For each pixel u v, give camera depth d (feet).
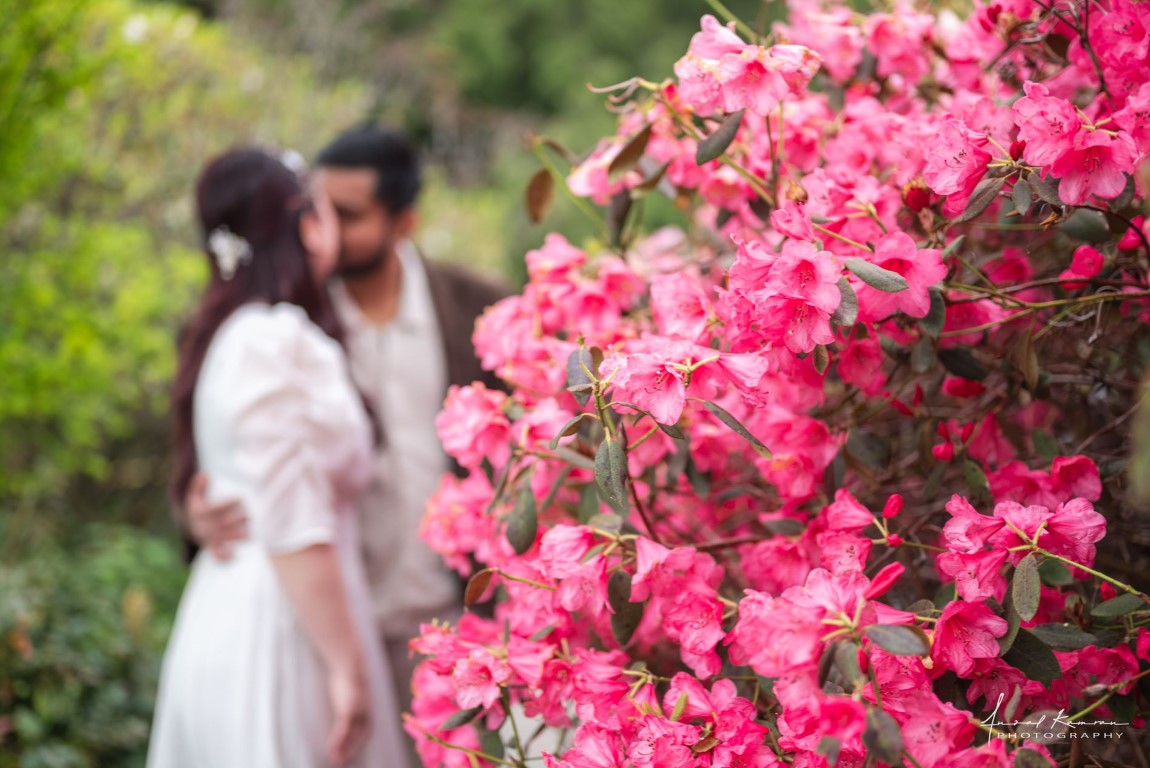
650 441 3.61
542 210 4.47
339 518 6.29
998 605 2.74
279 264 6.23
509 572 3.64
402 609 7.00
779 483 3.44
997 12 3.58
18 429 13.25
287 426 5.68
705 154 3.32
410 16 38.47
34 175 11.16
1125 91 3.11
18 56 9.55
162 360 13.65
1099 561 3.38
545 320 4.00
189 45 17.28
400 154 7.48
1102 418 3.68
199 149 17.56
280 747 5.70
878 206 3.39
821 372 2.96
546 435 3.53
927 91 4.23
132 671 10.34
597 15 39.09
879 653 2.60
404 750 6.89
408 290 7.53
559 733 3.79
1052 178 2.83
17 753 8.98
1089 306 3.41
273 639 5.78
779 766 2.80
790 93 3.27
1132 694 2.84
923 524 3.59
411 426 7.23
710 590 3.11
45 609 10.29
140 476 17.54
